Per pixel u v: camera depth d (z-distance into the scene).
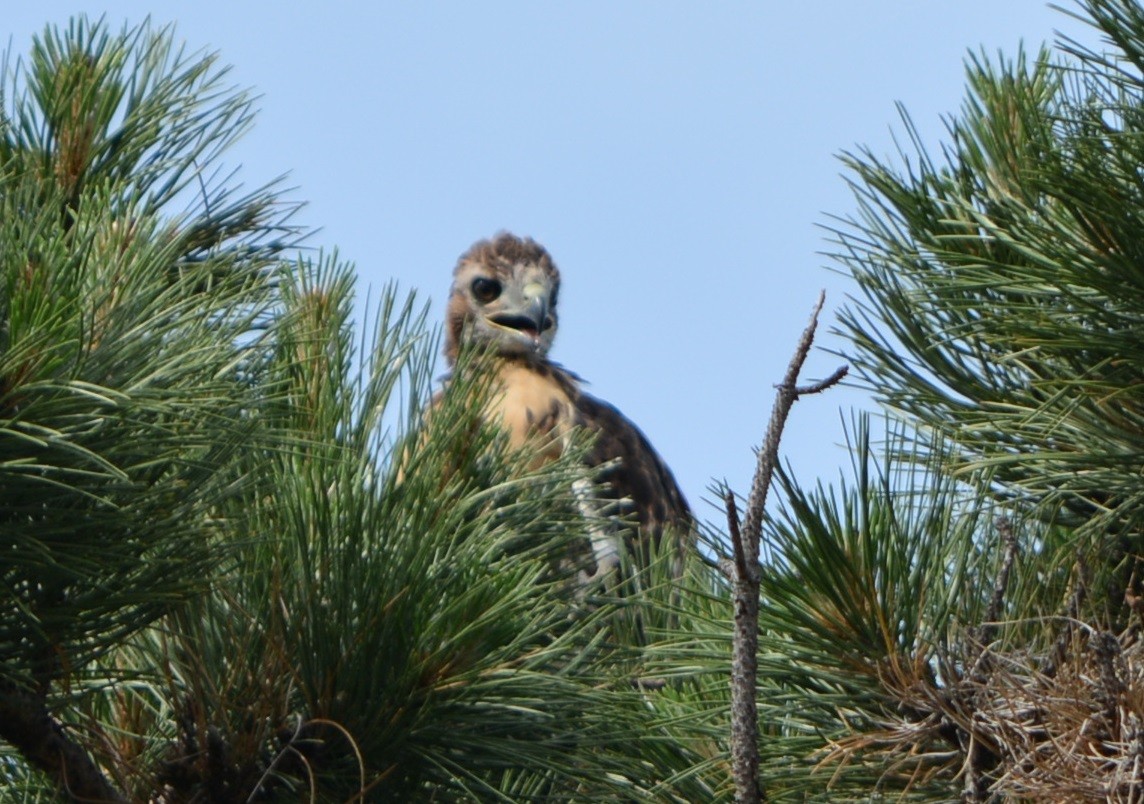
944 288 5.96
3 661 4.64
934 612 5.45
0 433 4.01
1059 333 5.55
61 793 4.82
